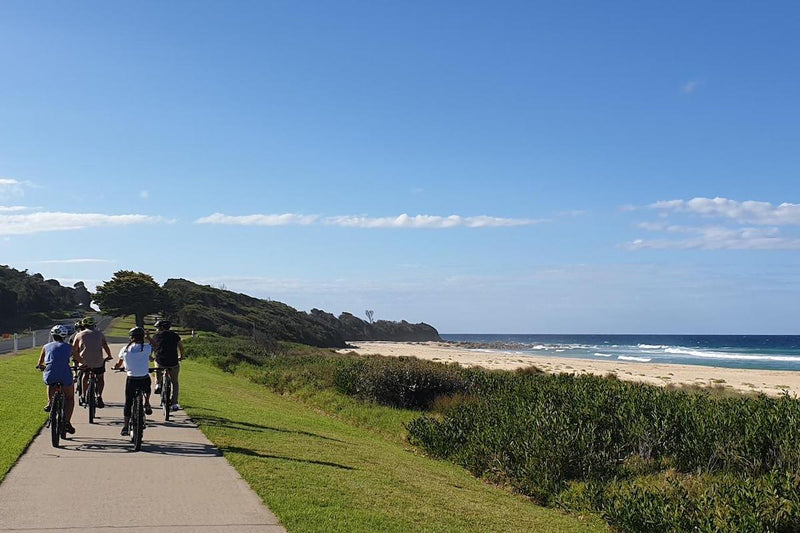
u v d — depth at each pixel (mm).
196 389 21047
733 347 136500
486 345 153125
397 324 199375
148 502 7355
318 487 8602
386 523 7391
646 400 15469
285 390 27094
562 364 69062
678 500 10562
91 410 12711
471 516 9055
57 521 6605
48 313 102875
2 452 9539
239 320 88188
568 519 10930
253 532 6508
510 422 15188
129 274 85062
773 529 9273
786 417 12719
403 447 17391
